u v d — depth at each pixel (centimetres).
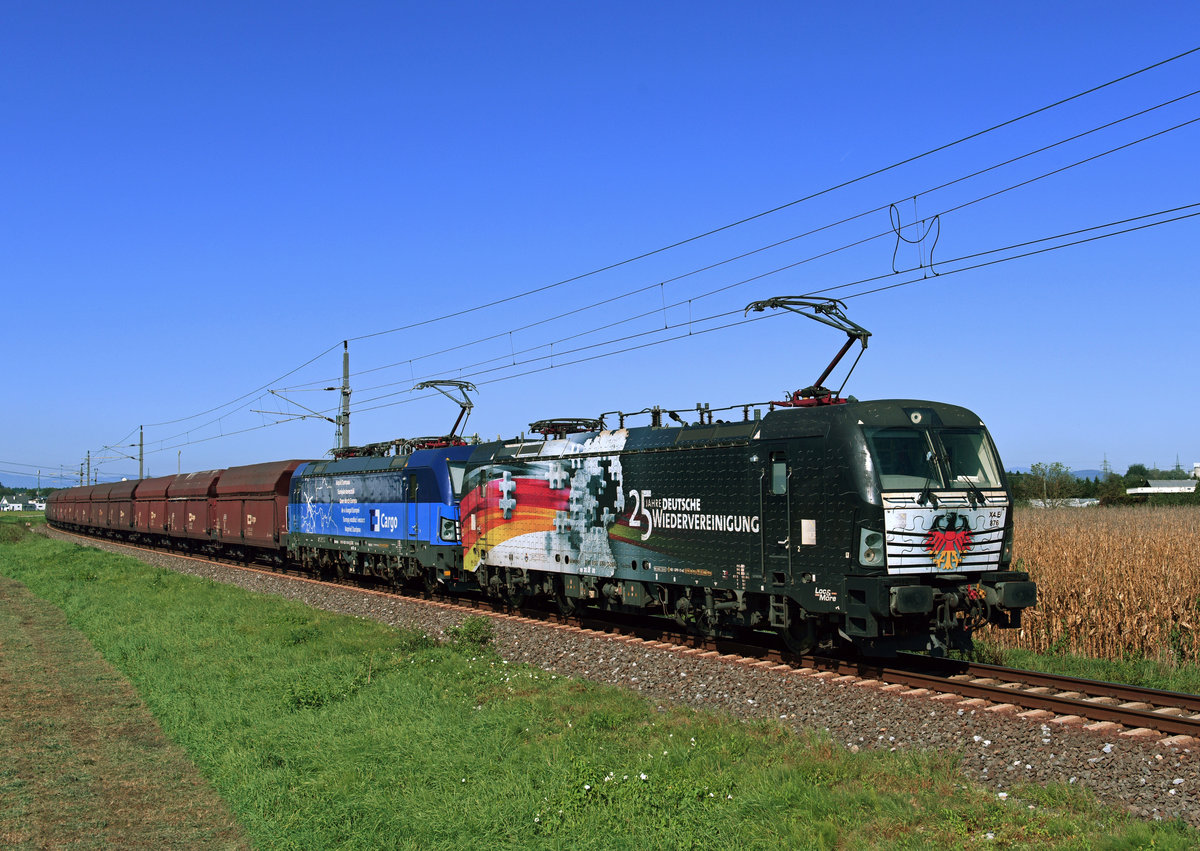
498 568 2305
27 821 1020
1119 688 1167
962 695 1215
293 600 2653
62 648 2069
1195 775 877
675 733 1137
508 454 2244
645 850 820
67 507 7681
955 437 1406
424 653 1700
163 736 1351
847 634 1353
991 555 1380
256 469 3941
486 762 1078
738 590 1545
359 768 1102
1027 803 859
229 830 998
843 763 980
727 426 1606
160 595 2816
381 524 2811
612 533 1856
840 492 1353
